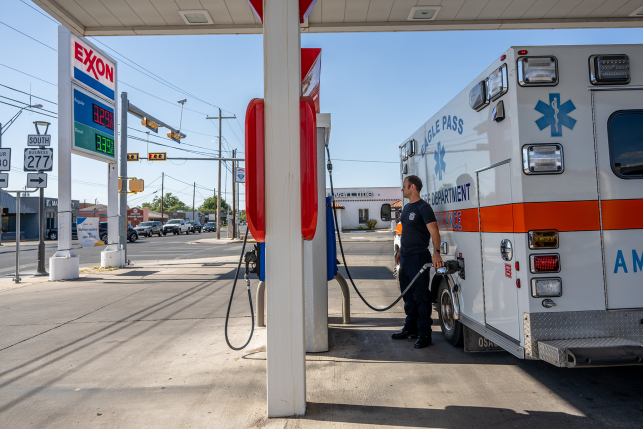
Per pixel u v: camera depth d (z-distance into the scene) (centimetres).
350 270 1142
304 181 291
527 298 278
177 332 543
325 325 443
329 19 588
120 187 1413
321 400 322
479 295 358
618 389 335
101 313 670
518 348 288
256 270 349
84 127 1160
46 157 1078
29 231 4009
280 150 291
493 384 349
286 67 292
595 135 286
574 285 280
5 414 315
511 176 293
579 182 284
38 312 687
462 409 303
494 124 318
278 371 292
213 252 2005
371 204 4306
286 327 292
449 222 432
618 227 284
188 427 286
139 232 3866
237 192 3278
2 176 1022
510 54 290
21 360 442
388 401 319
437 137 468
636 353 258
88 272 1216
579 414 293
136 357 445
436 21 601
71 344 498
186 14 563
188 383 368
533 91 285
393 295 779
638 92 289
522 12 568
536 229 280
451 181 421
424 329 448
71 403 332
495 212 321
